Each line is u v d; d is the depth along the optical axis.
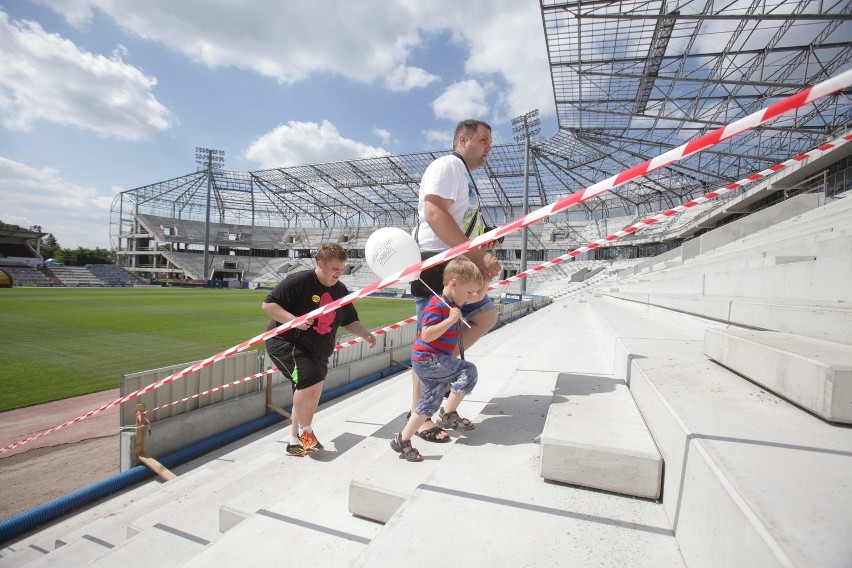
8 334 11.69
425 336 2.09
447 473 1.61
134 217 68.50
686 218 37.28
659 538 1.21
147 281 58.34
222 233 74.31
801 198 13.38
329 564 1.37
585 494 1.46
